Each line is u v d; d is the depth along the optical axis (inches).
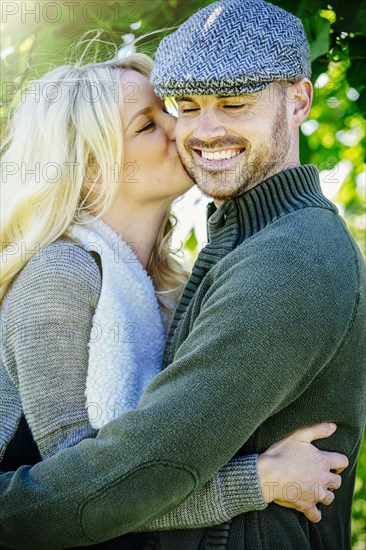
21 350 69.0
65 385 67.9
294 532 64.5
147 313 74.7
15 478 63.4
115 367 68.6
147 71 79.8
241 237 69.3
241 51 64.9
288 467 62.9
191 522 62.5
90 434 67.1
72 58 90.5
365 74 91.1
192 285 70.6
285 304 60.2
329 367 64.0
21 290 70.9
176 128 69.4
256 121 66.3
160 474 58.9
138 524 60.4
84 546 66.9
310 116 116.6
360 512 156.1
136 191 76.9
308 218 65.4
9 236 77.7
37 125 76.2
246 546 63.4
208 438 58.9
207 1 90.3
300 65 67.4
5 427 70.1
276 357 59.6
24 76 90.9
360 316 64.6
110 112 74.5
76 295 69.9
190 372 60.5
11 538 62.9
